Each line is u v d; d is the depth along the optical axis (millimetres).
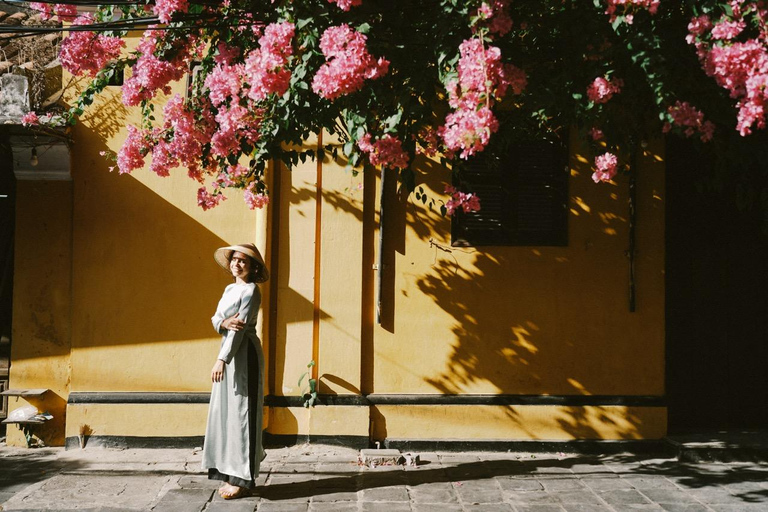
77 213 5727
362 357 5754
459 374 5742
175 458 5387
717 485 4781
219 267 5766
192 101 4348
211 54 4594
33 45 6148
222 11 4195
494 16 3297
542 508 4305
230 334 4406
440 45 3441
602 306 5762
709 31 3252
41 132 5336
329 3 3584
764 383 6121
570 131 5801
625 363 5742
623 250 5781
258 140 4039
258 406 4531
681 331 6129
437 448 5676
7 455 5465
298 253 5742
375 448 5676
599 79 3465
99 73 4738
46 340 5703
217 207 5781
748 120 3061
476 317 5754
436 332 5750
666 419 5707
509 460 5445
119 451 5574
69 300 5723
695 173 6148
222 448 4473
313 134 5734
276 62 3391
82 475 4941
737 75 3115
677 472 5102
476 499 4473
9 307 5961
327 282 5730
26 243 5711
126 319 5723
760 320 6145
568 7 3693
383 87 3674
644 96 3951
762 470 5145
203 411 5688
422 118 3816
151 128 4949
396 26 3645
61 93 5668
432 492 4609
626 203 5785
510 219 5855
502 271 5773
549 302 5766
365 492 4602
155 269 5750
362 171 5727
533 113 4602
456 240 5812
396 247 5777
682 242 6160
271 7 3959
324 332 5711
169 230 5766
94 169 5734
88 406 5652
